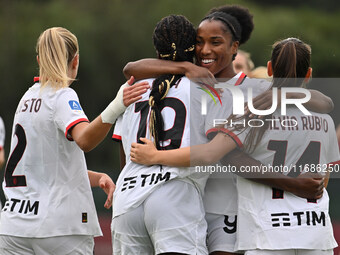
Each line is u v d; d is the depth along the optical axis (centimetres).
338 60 9050
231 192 1622
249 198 1552
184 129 1563
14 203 1653
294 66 1551
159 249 1520
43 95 1655
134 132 1602
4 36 8812
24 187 1653
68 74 1712
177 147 1552
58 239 1630
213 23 1620
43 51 1658
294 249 1520
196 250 1535
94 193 4853
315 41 9000
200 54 1636
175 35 1603
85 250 1678
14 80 8675
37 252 1634
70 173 1656
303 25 9188
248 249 1538
